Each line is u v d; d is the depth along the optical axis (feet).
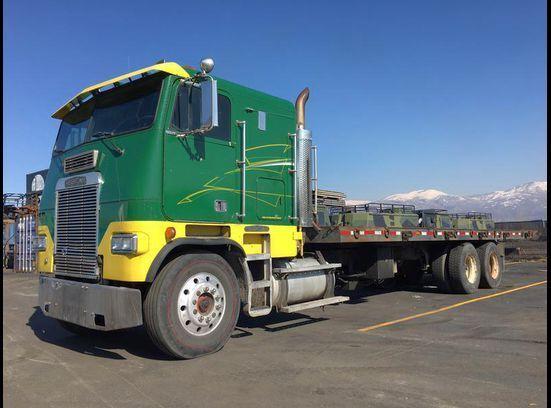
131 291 17.75
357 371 17.11
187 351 18.58
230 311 20.15
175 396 14.70
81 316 18.83
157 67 19.20
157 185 18.66
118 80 20.53
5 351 20.57
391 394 14.74
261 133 23.63
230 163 21.80
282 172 24.61
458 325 25.61
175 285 18.39
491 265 42.80
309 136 26.02
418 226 35.27
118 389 15.38
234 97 22.49
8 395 14.90
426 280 42.16
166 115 19.25
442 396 14.55
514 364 17.94
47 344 21.93
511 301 34.78
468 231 39.55
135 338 23.20
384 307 32.01
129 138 19.40
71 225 20.85
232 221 21.66
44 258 22.36
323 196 31.04
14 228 76.18
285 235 24.21
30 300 38.22
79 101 22.70
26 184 71.05
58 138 23.86
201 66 19.33
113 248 18.54
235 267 21.89
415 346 20.81
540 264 71.92
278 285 23.53
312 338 22.47
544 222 81.05
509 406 13.71
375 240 29.96
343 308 31.58
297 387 15.43
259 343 21.43
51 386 15.75
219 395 14.75
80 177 20.67
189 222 19.69
